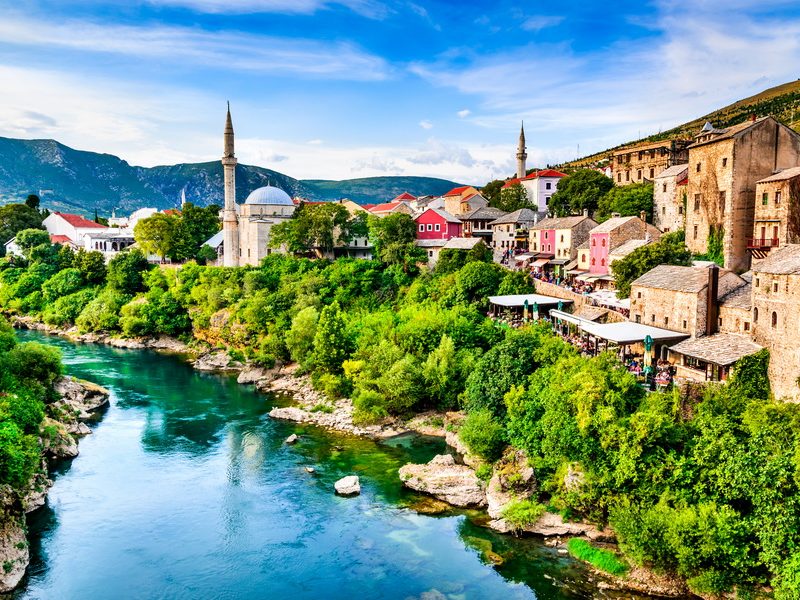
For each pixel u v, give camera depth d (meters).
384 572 47.12
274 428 77.50
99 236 194.50
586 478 51.06
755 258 77.62
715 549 42.56
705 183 87.38
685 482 47.28
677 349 63.56
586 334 79.94
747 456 44.31
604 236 100.56
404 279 123.69
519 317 92.31
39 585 45.44
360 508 56.84
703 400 53.31
